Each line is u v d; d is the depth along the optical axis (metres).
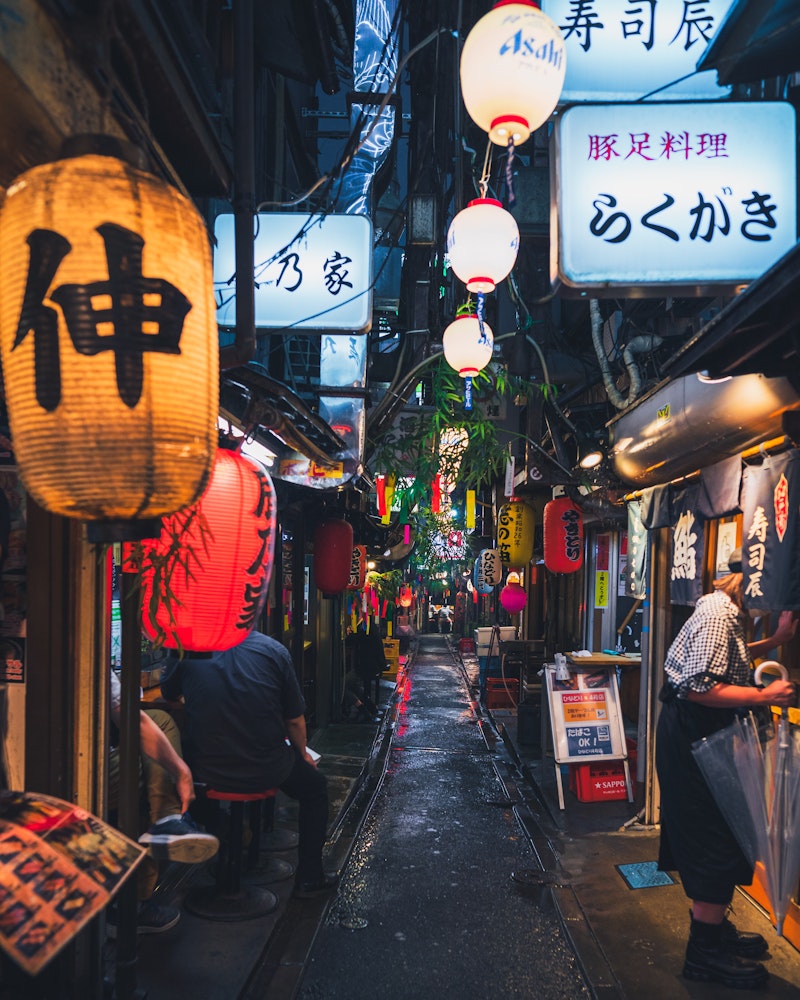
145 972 4.33
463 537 28.38
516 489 15.38
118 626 5.72
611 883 5.91
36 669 3.64
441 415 9.48
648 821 7.30
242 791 5.19
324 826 5.69
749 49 3.63
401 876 6.15
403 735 12.70
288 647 10.80
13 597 3.66
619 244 3.98
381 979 4.50
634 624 11.70
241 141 4.25
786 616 4.66
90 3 2.56
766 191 3.97
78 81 2.60
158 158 3.47
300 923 5.16
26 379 1.91
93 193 1.94
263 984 4.38
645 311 8.88
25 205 1.94
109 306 1.90
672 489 6.73
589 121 4.02
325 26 6.00
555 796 8.38
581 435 9.08
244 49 4.27
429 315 9.92
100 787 3.82
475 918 5.35
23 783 3.63
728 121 4.00
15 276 1.93
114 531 2.08
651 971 4.50
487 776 9.77
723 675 4.22
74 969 3.52
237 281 4.23
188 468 2.04
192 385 2.05
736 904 5.34
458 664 26.53
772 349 4.05
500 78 3.40
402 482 11.41
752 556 4.73
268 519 3.67
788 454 4.35
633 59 4.07
